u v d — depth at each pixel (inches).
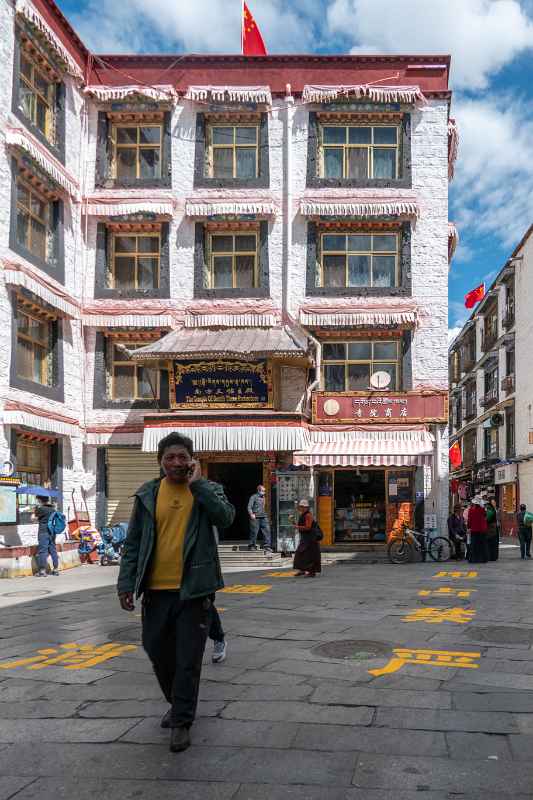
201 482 169.9
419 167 781.9
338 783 140.9
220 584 173.3
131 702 197.9
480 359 1686.8
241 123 797.9
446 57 788.0
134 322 759.7
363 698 197.6
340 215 767.7
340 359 778.8
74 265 754.2
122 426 754.8
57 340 709.9
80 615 353.4
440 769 147.6
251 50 866.8
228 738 166.6
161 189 781.3
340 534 765.9
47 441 692.7
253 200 772.6
